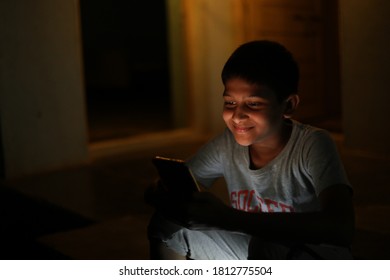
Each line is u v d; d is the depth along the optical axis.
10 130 5.43
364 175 4.63
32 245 3.49
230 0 6.61
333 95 7.84
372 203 3.77
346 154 5.54
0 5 5.27
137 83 15.34
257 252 1.88
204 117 7.21
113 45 15.75
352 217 1.63
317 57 7.54
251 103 1.81
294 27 7.18
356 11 5.41
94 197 4.66
